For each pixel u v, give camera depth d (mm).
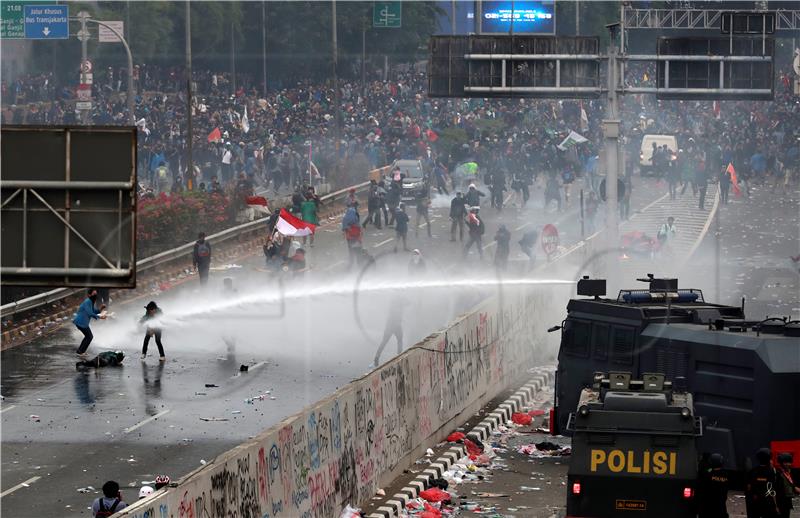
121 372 92000
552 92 108938
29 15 173625
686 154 199625
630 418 54750
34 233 50094
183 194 142875
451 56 109250
